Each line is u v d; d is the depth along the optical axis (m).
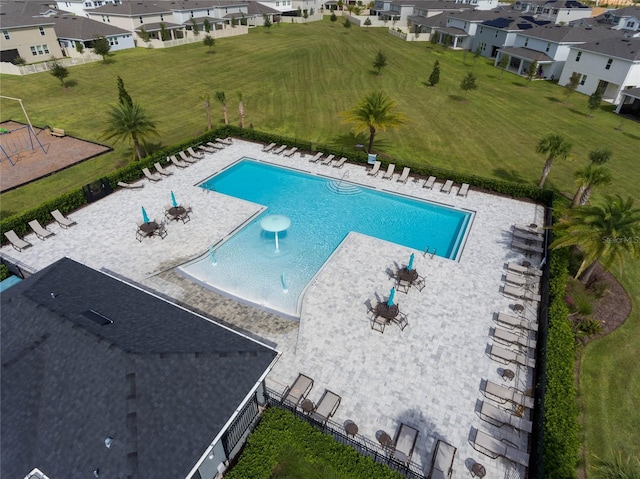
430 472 12.87
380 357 16.81
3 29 57.97
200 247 23.38
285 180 31.97
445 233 25.89
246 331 18.09
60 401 11.33
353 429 13.72
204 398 11.63
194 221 25.80
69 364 11.88
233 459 13.43
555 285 19.20
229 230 24.97
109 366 11.55
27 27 60.56
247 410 13.42
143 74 59.25
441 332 18.06
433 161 34.56
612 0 141.88
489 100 51.59
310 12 116.06
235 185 31.14
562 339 16.22
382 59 59.84
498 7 107.06
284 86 55.56
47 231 24.19
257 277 21.61
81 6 97.31
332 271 21.67
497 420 14.20
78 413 11.03
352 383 15.73
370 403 15.02
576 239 18.61
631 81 49.03
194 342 13.16
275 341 17.55
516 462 13.19
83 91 51.91
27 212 24.03
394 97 51.44
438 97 52.00
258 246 24.05
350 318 18.70
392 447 13.47
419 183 31.16
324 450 12.66
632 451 13.95
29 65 58.84
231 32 85.06
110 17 78.06
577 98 53.50
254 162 34.59
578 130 42.62
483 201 28.84
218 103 48.72
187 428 10.96
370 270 21.83
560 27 61.38
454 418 14.57
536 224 26.12
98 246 23.28
